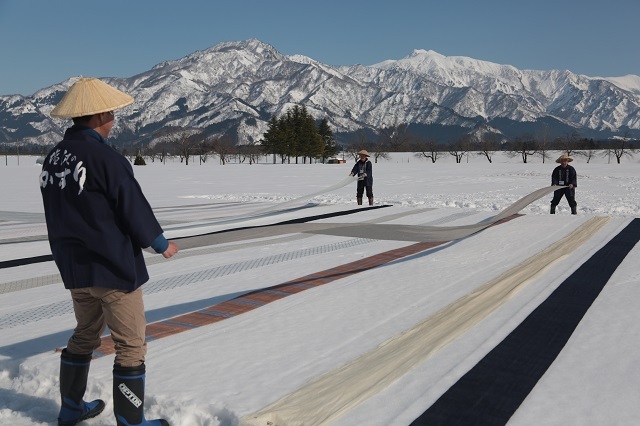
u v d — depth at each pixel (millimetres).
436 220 12250
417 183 30703
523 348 4125
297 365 3895
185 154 125125
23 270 7812
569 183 13320
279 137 104812
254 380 3629
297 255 8453
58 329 4973
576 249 8039
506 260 7457
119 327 2953
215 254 8680
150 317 5258
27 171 51438
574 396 3352
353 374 3648
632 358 3930
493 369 3740
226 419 3182
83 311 3078
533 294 5617
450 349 4117
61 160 2898
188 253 8781
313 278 6742
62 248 2912
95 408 3334
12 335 4820
